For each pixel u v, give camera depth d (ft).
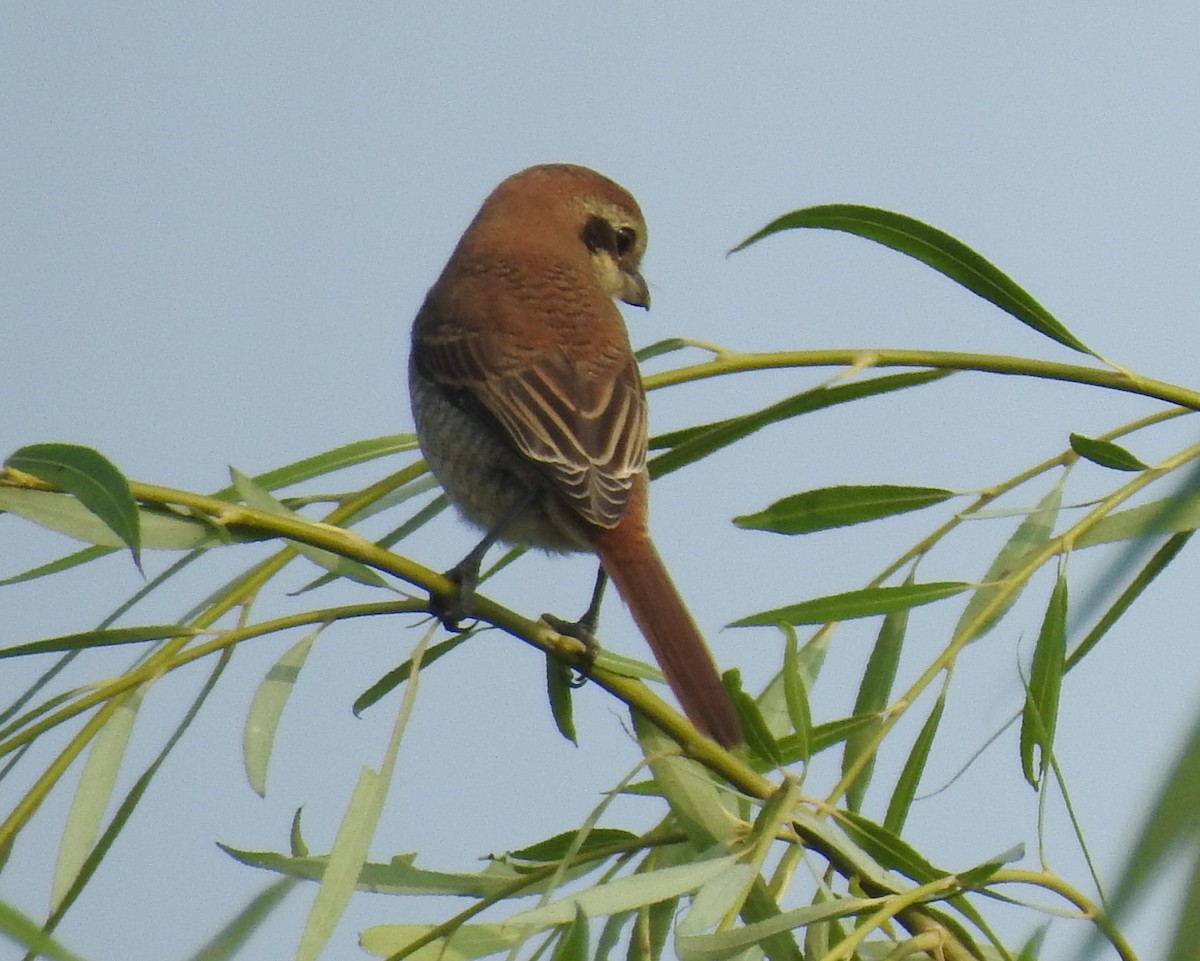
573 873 19.61
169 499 19.07
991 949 19.02
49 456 17.30
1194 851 10.69
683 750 19.47
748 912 17.92
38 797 17.84
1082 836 16.78
